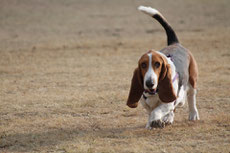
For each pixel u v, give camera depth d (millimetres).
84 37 26516
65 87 13188
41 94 12195
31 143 7992
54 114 10141
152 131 8406
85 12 39594
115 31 29203
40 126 9117
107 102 11133
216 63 16625
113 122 9328
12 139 8242
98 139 8070
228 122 8969
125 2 45906
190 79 9219
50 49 21797
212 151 7191
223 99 11258
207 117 9555
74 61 18188
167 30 10188
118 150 7359
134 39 24812
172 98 7867
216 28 28562
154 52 7871
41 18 36219
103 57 19078
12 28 31344
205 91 12102
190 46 21312
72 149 7520
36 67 16875
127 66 16641
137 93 8320
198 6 42062
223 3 43438
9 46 23250
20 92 12562
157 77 7660
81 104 10914
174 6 42562
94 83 13664
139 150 7316
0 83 13906
